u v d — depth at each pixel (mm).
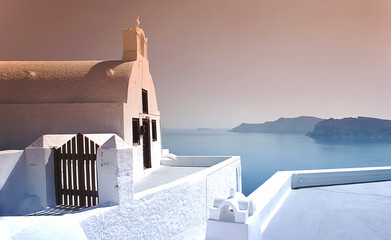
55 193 5895
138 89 11102
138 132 10773
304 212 5461
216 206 3746
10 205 5523
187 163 13758
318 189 7344
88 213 4043
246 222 3510
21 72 10867
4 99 10047
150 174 11219
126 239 4742
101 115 9375
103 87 10039
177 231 6656
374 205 5766
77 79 10406
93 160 5496
